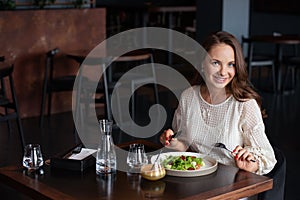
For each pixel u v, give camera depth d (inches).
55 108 266.2
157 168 91.1
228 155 106.9
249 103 106.3
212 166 96.3
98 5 434.0
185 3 450.6
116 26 400.2
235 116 107.0
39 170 97.8
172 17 411.8
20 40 248.5
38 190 87.8
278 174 104.6
